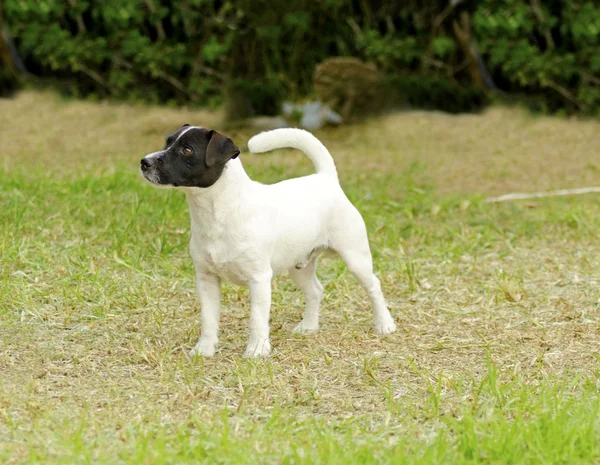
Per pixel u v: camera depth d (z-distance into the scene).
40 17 21.61
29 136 18.55
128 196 13.02
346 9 21.69
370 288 8.60
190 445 5.94
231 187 7.50
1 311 8.77
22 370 7.44
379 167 17.12
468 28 22.25
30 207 12.13
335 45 21.67
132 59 21.97
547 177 16.81
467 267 11.14
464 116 21.61
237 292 9.76
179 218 12.13
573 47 21.92
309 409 6.80
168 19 21.67
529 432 6.02
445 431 6.35
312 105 20.14
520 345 8.38
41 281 9.73
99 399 6.86
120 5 21.25
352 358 7.96
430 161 17.78
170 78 21.83
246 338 8.48
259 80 21.17
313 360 7.88
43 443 5.98
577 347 8.31
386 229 12.45
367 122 20.47
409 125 20.44
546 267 11.10
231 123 20.03
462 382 7.18
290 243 7.91
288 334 8.66
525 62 21.91
